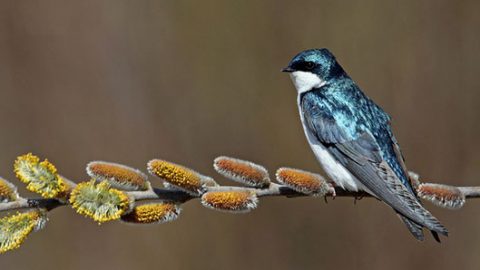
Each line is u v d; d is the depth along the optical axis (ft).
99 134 49.01
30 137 49.03
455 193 22.95
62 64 50.65
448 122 47.16
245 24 49.73
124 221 20.33
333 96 29.91
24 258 44.73
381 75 48.67
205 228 44.65
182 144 48.73
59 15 51.16
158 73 50.01
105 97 49.88
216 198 20.84
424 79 48.06
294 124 48.16
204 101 49.21
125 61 50.49
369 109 29.53
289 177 22.00
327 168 28.81
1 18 50.75
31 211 19.77
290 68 30.96
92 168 20.45
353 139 28.58
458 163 46.50
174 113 49.19
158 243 44.65
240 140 48.34
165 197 20.81
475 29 47.96
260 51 49.49
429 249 43.80
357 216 44.45
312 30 49.44
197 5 50.16
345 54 49.19
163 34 50.60
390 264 43.88
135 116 49.34
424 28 48.67
